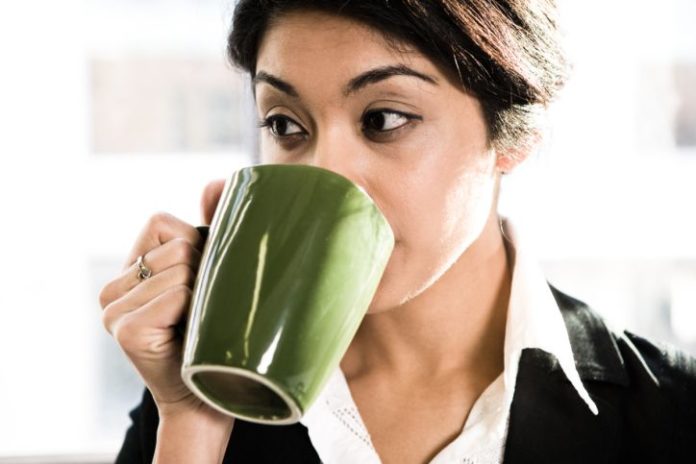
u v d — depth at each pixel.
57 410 1.70
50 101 1.68
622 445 1.08
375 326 1.12
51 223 1.69
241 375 0.83
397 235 0.94
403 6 0.89
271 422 0.83
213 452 1.05
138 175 1.71
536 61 1.00
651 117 1.72
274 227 0.81
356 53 0.90
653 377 1.10
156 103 1.70
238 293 0.80
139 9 1.68
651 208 1.73
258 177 0.83
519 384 1.09
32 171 1.68
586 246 1.74
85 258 1.70
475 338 1.12
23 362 1.69
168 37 1.69
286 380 0.79
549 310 1.08
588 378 1.09
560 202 1.72
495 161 1.02
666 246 1.74
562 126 1.71
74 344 1.71
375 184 0.93
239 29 1.01
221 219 0.84
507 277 1.13
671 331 1.75
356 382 1.14
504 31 0.95
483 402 1.08
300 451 1.11
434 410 1.10
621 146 1.72
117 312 0.95
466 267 1.08
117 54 1.69
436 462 1.05
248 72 1.07
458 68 0.92
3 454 1.57
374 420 1.11
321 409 1.09
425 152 0.93
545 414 1.07
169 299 0.93
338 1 0.88
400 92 0.91
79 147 1.69
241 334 0.79
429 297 1.08
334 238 0.81
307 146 0.96
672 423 1.07
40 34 1.67
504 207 1.31
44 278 1.70
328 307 0.80
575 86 1.70
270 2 0.92
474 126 0.97
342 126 0.92
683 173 1.73
